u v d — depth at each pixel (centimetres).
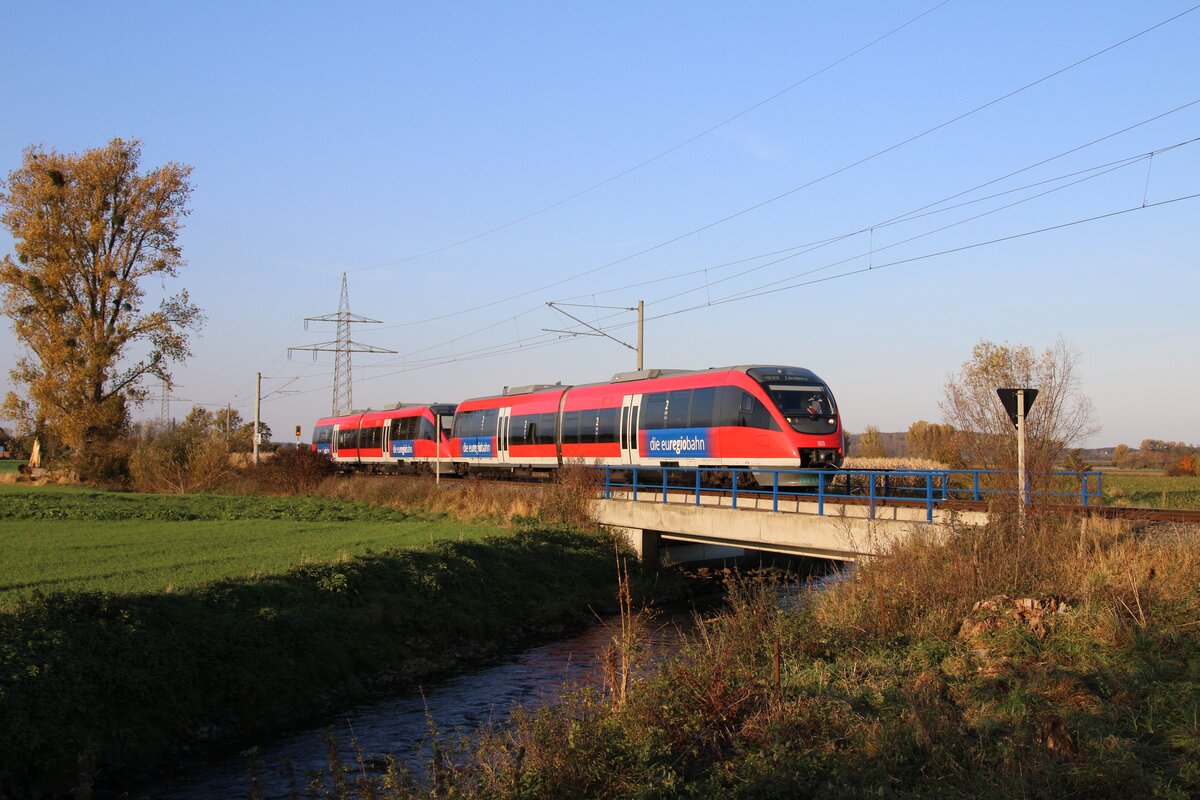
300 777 1249
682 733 962
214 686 1502
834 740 920
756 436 2570
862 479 3148
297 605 1844
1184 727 870
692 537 2753
